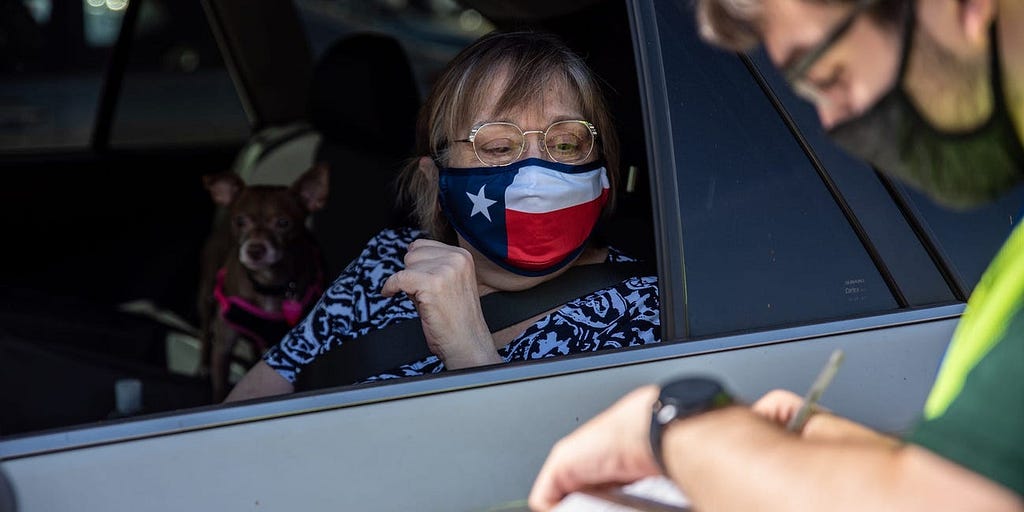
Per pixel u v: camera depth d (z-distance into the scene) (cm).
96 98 448
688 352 201
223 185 381
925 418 112
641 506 132
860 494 108
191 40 459
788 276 214
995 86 104
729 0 114
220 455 173
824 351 207
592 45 268
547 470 140
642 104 214
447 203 254
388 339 261
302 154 408
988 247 226
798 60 112
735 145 216
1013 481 101
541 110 246
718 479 118
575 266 261
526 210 243
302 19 455
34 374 275
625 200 272
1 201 411
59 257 417
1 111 437
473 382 187
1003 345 105
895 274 220
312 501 171
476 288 243
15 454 167
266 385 275
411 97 390
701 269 210
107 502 166
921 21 104
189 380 307
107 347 344
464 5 337
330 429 178
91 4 446
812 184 218
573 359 195
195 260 438
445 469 178
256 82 458
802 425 130
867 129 113
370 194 381
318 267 383
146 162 441
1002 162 109
